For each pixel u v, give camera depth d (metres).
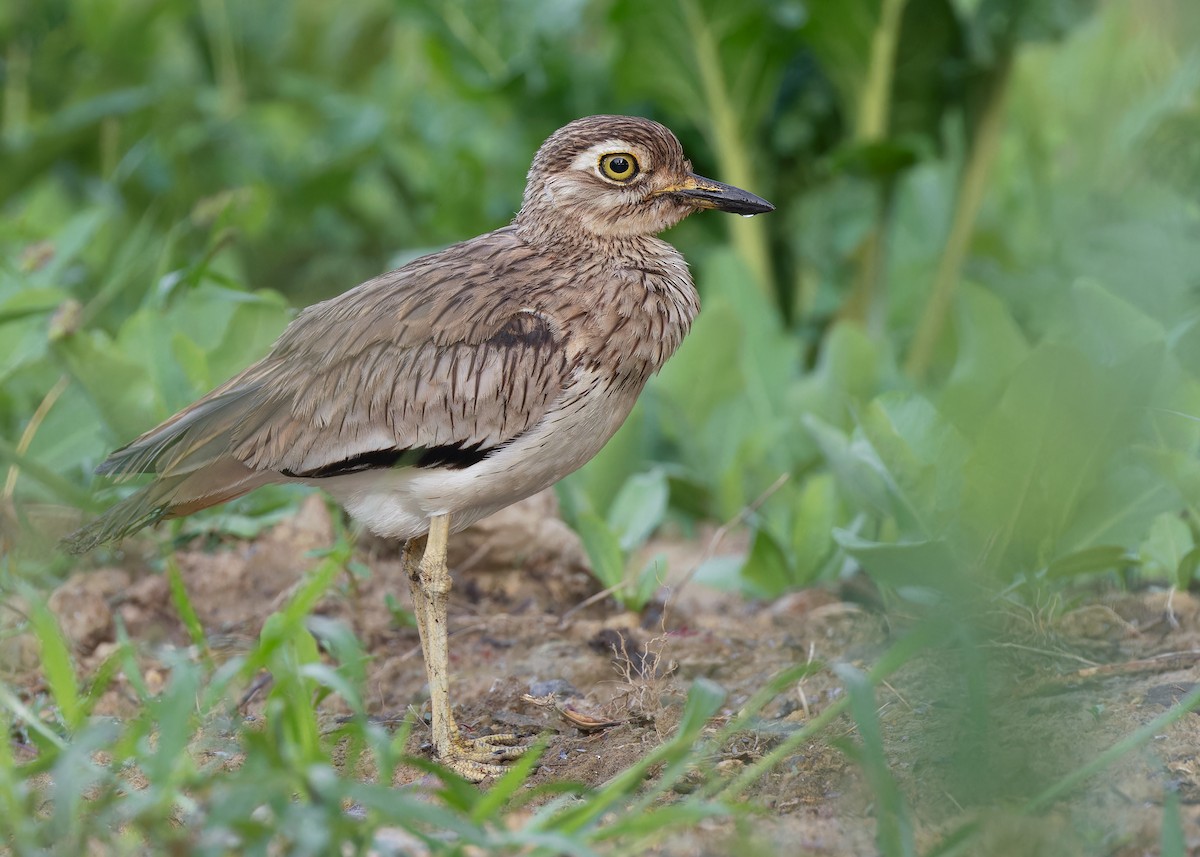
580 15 16.36
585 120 9.86
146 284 15.99
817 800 7.66
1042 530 9.98
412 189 18.45
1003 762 7.38
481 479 9.01
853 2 14.79
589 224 9.63
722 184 9.94
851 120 15.63
